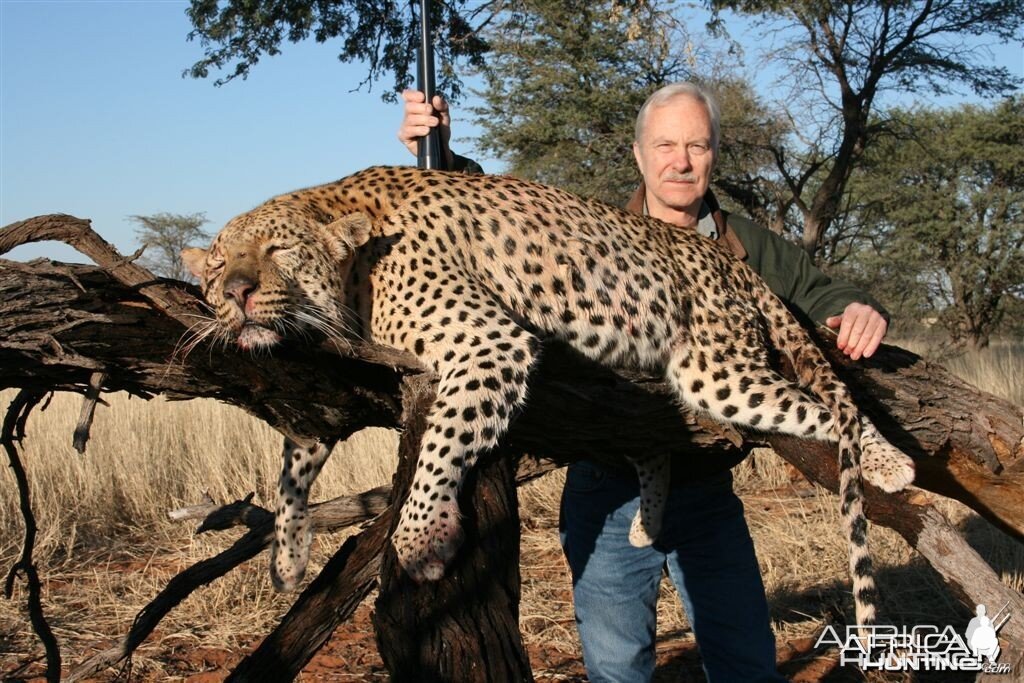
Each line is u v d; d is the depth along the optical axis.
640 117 4.38
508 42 12.03
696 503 3.97
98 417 9.99
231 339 2.81
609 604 4.13
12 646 5.75
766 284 4.30
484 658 2.58
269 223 3.38
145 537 8.06
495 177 3.91
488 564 2.81
